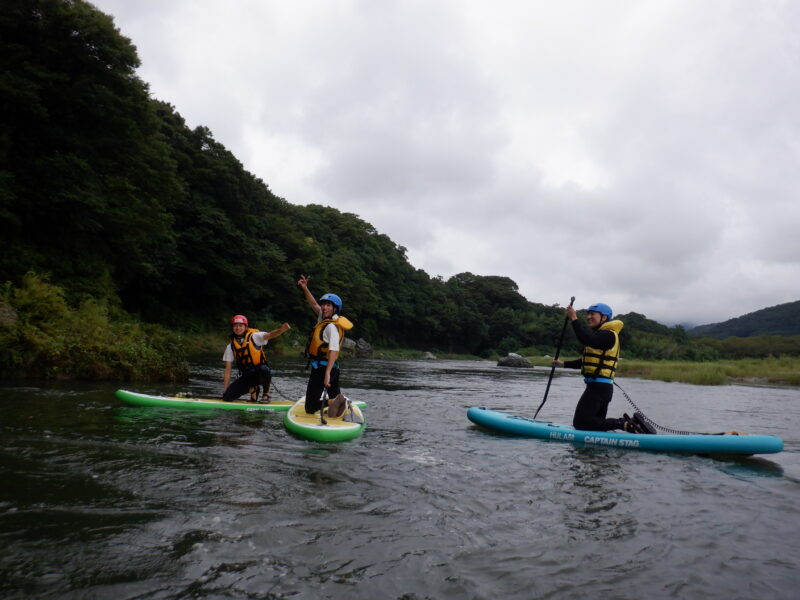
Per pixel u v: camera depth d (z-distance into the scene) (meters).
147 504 2.74
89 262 20.16
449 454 4.63
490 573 2.21
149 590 1.89
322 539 2.45
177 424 5.21
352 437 5.19
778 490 3.93
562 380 20.12
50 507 2.59
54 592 1.82
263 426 5.55
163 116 33.62
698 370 24.20
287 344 36.38
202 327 33.94
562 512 3.10
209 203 34.53
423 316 76.56
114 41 18.83
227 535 2.42
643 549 2.57
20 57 16.69
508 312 97.44
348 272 57.88
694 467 4.64
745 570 2.38
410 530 2.64
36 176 16.86
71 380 8.20
